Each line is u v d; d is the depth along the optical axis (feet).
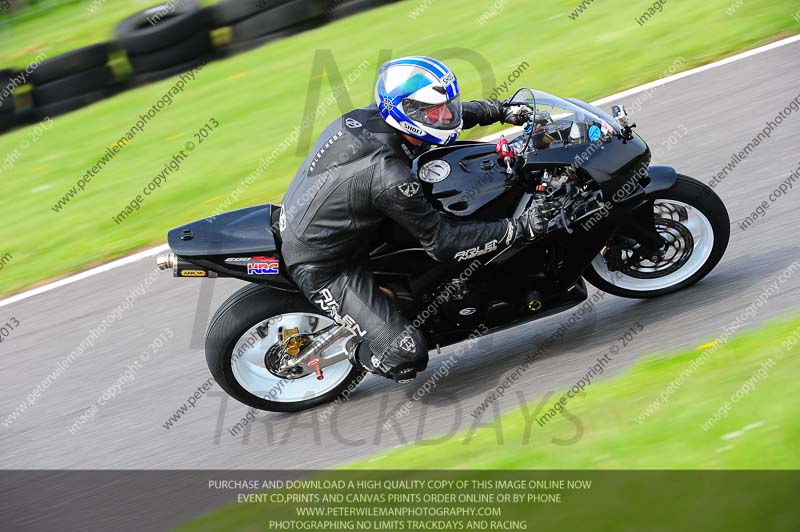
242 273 53.57
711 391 45.32
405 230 52.39
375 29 140.05
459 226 50.88
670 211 56.49
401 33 136.15
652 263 58.49
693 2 121.08
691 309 56.49
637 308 59.00
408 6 147.43
